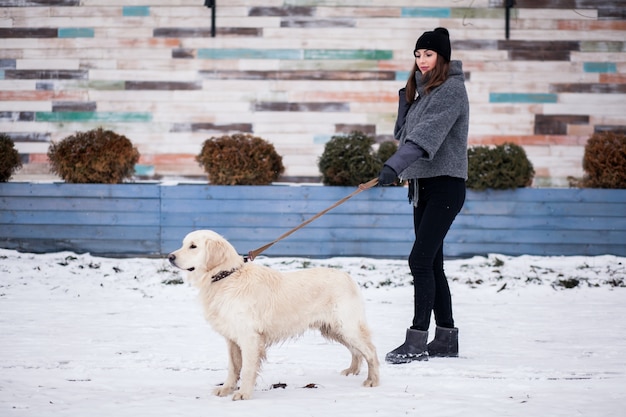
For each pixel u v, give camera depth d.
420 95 6.84
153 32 14.69
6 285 10.08
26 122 14.75
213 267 5.59
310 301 5.74
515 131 14.70
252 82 14.73
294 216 12.19
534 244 12.23
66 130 14.78
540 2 14.63
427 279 6.67
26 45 14.73
